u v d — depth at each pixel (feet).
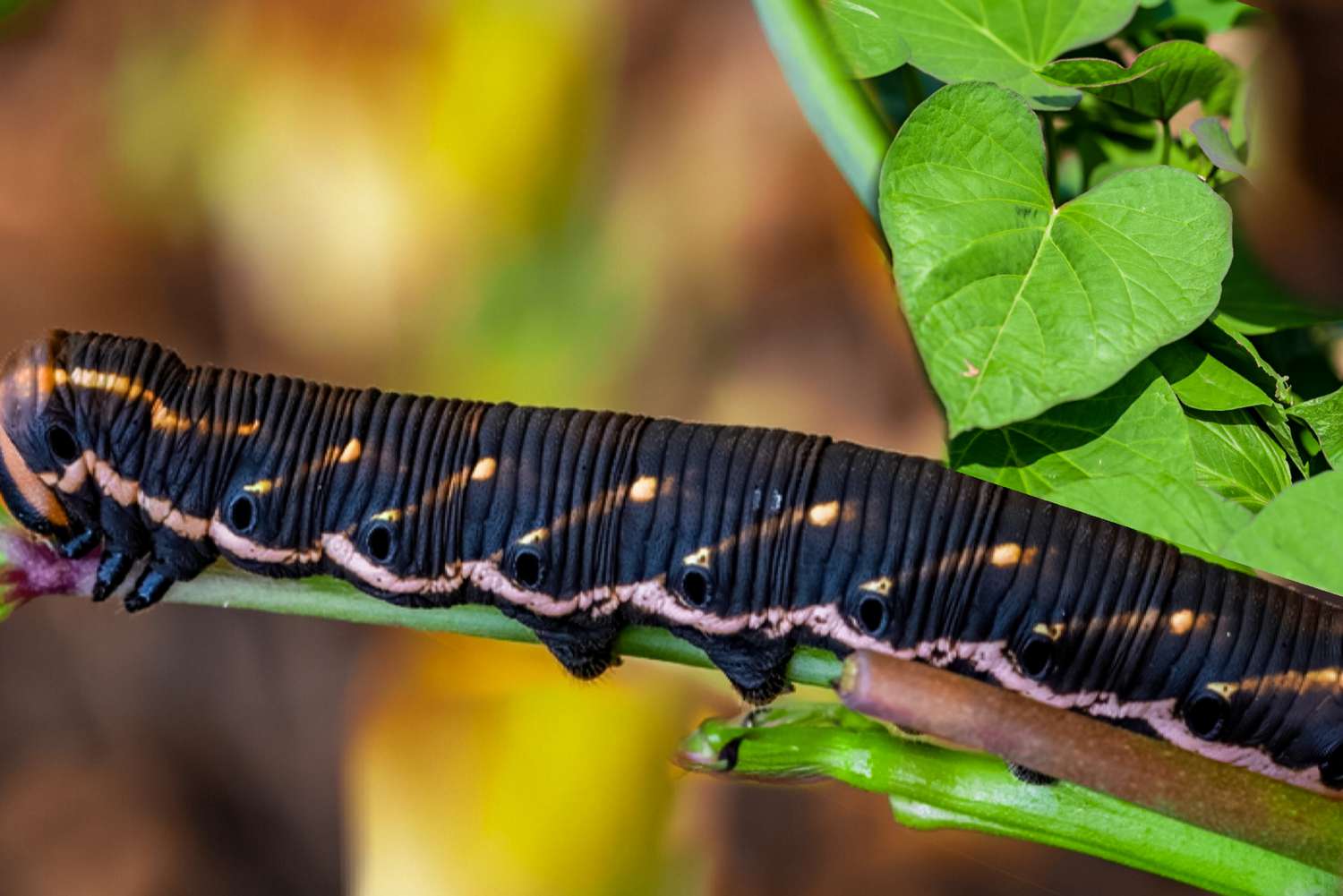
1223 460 0.78
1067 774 0.78
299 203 1.06
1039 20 0.79
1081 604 0.85
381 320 1.05
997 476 0.78
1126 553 0.85
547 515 0.86
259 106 1.06
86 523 0.86
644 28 1.03
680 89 1.04
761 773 0.81
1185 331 0.76
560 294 1.04
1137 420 0.78
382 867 1.04
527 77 1.02
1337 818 0.78
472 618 0.87
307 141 1.05
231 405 0.87
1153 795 0.78
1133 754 0.78
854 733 0.81
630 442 0.86
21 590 0.85
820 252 1.05
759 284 1.05
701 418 1.05
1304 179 0.78
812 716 0.82
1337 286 0.78
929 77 0.81
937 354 0.76
